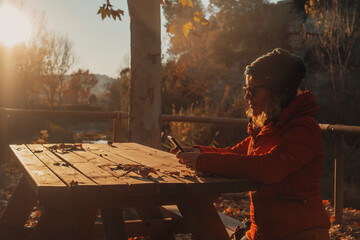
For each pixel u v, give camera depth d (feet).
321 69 52.31
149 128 16.29
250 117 6.41
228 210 15.37
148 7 16.14
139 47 16.21
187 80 66.80
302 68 5.75
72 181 5.07
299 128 5.48
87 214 7.66
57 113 20.70
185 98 55.31
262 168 5.28
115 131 20.30
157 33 16.38
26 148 9.19
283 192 5.58
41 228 5.36
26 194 9.76
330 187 21.95
